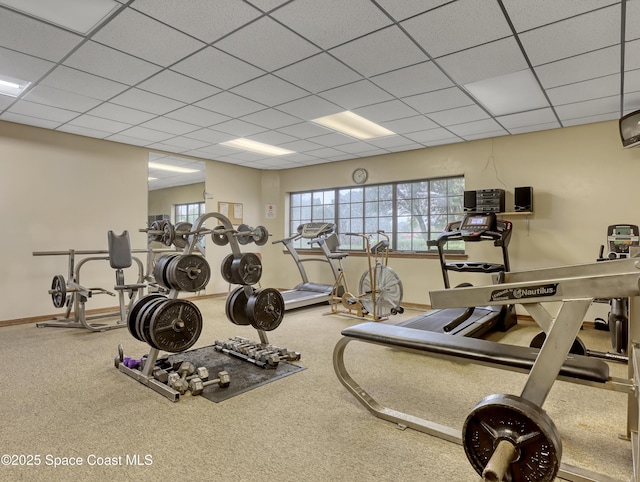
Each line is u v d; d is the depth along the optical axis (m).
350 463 1.89
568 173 4.74
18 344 3.92
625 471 1.84
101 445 2.05
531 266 4.98
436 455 1.96
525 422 1.38
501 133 5.07
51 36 2.69
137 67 3.18
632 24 2.47
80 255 5.33
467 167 5.51
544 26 2.52
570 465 1.83
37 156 4.92
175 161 6.86
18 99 3.92
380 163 6.43
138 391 2.76
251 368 3.25
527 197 4.77
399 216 6.37
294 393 2.73
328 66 3.15
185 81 3.46
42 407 2.49
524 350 1.86
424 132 5.03
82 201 5.32
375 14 2.41
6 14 2.42
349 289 6.79
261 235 3.81
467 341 2.05
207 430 2.21
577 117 4.37
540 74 3.25
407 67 3.15
